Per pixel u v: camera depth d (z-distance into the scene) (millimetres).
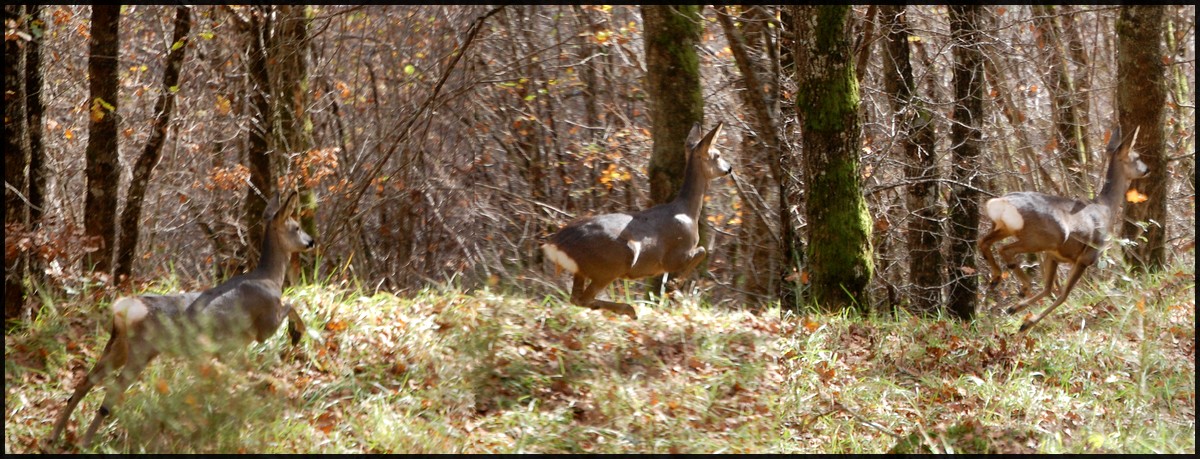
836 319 12234
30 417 8898
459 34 22828
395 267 22203
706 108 21531
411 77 22156
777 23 17609
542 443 8812
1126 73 16250
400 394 9492
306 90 17891
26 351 10047
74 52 19219
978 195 17172
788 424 9609
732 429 9398
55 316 10727
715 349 10883
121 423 8500
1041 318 12344
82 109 17516
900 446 9172
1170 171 20578
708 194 21281
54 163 16891
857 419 9688
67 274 11547
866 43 17062
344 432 8797
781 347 11172
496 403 9570
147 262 18453
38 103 11617
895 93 18125
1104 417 9922
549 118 23281
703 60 22109
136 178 14555
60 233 11336
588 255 11172
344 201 19938
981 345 11602
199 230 21609
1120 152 12859
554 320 11250
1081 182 20672
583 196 22672
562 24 23562
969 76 17469
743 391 10133
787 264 16547
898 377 10875
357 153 22609
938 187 17172
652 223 11594
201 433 8195
